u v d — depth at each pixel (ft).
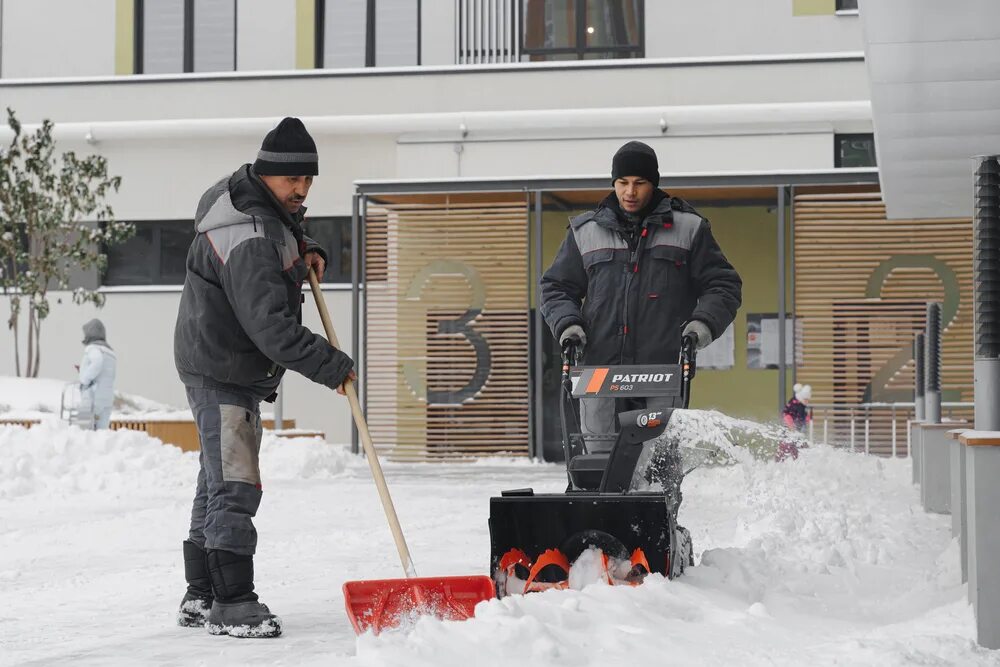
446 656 20.99
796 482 60.80
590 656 21.38
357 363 109.81
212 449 27.07
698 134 120.78
